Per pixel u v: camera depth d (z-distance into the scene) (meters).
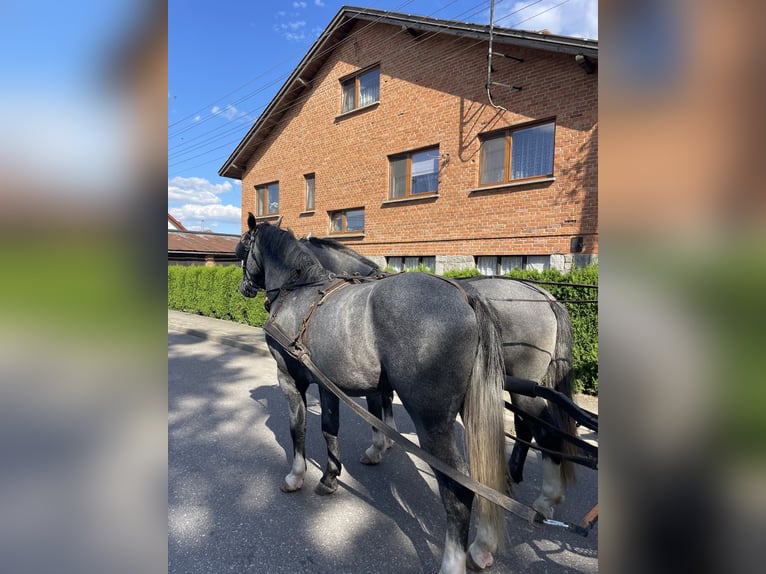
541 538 2.69
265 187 13.91
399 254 9.64
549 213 7.26
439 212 8.89
